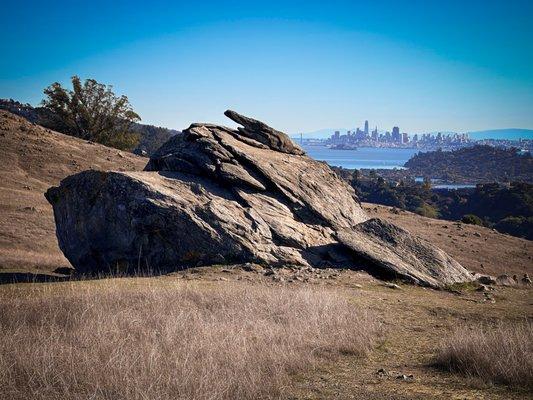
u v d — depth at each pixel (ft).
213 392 18.92
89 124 286.66
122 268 61.93
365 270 61.26
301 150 88.53
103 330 26.84
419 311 42.55
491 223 355.15
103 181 64.90
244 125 84.84
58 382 20.07
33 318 30.01
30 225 111.55
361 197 457.68
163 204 60.08
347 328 31.19
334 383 22.38
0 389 18.95
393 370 25.13
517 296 57.82
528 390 21.44
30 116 440.45
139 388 18.88
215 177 69.26
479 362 24.25
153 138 524.11
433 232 138.21
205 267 57.31
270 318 33.27
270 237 62.54
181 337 26.84
